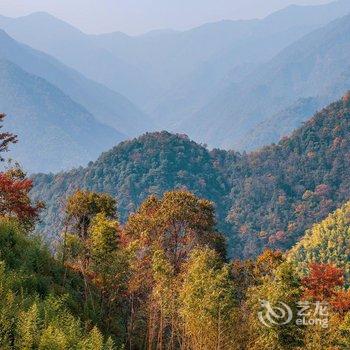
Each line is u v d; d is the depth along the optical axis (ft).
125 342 119.96
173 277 116.98
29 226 169.48
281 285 99.76
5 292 81.82
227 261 188.34
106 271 122.21
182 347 111.55
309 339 103.09
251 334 100.78
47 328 72.84
